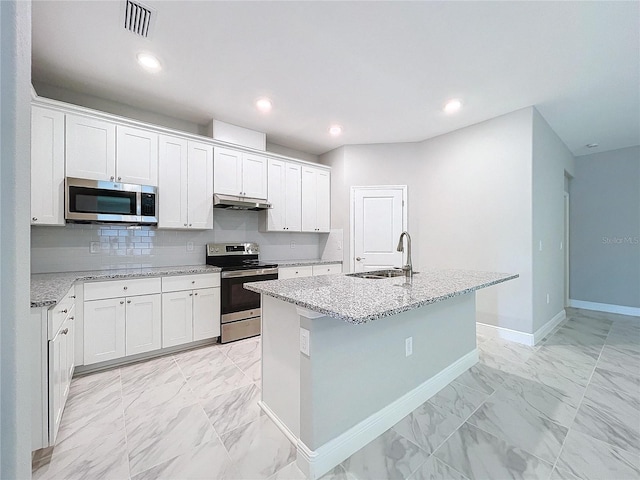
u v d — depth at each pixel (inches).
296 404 65.4
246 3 71.7
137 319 106.7
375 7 73.1
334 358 62.5
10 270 21.0
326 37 84.1
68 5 71.8
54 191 98.0
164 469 59.2
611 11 73.8
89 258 115.3
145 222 114.8
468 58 93.4
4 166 20.8
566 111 129.8
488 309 137.5
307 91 113.7
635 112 130.8
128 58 93.1
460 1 71.1
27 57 23.5
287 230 162.4
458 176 149.2
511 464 60.5
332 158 184.1
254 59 94.0
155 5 72.1
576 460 61.4
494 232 135.7
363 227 174.2
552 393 87.5
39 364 62.1
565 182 191.3
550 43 86.0
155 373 99.4
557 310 158.9
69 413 77.0
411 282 80.1
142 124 115.4
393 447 65.9
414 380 81.9
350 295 62.6
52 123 97.7
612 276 183.5
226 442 66.8
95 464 60.3
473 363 106.0
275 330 73.1
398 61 95.0
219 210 150.3
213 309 125.4
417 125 145.2
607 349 121.1
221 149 137.6
